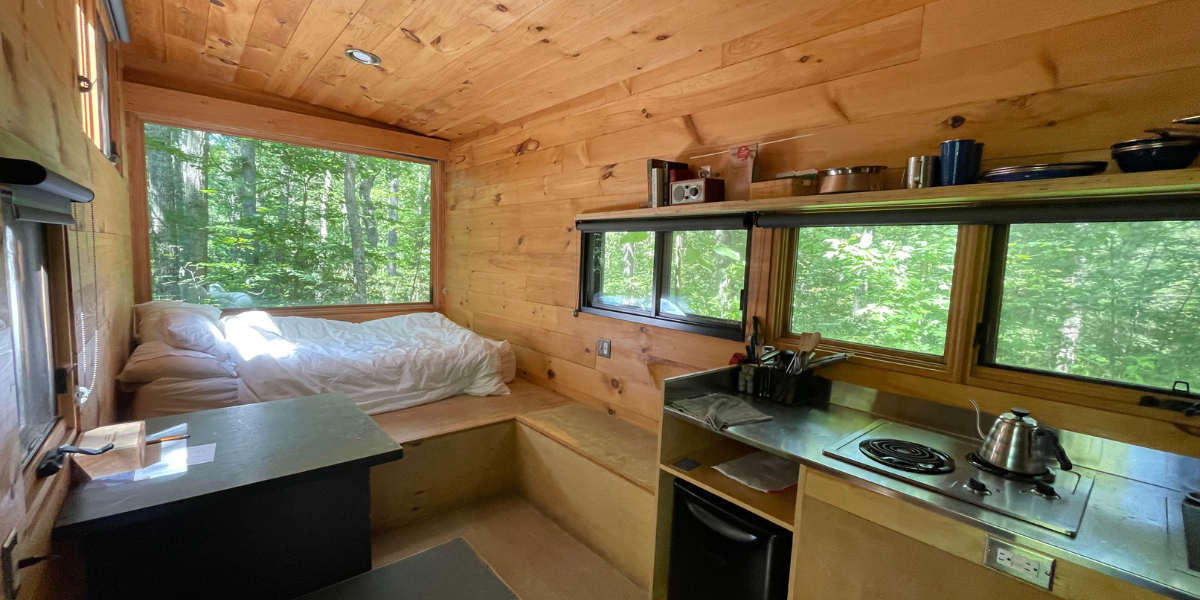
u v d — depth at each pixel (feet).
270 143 13.14
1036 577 3.40
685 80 8.04
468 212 14.19
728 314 7.78
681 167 7.88
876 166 5.41
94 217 5.78
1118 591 3.11
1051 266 5.02
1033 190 4.06
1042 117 4.83
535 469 9.11
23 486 3.12
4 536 2.76
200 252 12.41
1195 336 4.33
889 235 6.11
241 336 10.00
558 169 10.77
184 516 4.67
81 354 4.96
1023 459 4.28
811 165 6.52
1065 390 4.87
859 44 6.04
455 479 8.95
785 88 6.76
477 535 8.21
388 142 13.96
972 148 4.65
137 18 8.45
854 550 4.35
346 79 10.69
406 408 9.94
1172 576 3.06
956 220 4.82
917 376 5.75
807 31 6.51
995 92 5.09
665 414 6.13
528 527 8.48
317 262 14.06
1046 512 3.74
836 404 6.31
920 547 3.95
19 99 3.19
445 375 10.58
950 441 5.23
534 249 11.60
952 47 5.34
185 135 12.00
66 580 4.15
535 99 10.50
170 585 4.66
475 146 13.73
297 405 6.66
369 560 5.79
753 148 6.92
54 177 2.97
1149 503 3.98
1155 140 3.64
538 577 7.24
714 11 6.55
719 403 6.08
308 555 5.39
